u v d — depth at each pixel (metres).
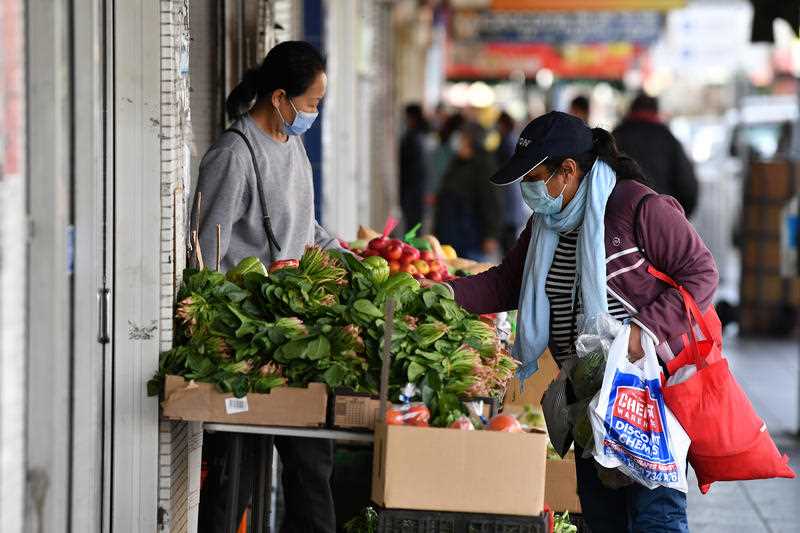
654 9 41.41
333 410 8.20
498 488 7.61
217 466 9.98
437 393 8.12
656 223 8.42
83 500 7.83
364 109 25.73
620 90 71.38
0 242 6.23
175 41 8.74
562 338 9.05
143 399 8.73
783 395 20.97
